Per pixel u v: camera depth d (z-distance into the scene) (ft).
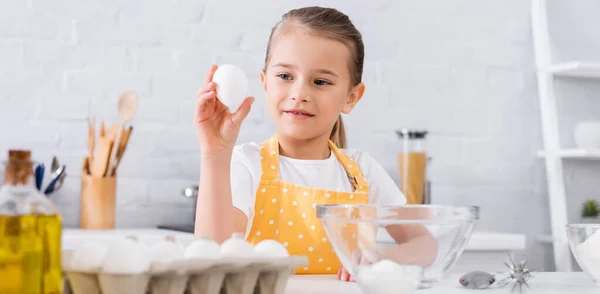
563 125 9.46
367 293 2.81
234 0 8.48
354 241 2.77
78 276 2.44
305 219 4.87
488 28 9.41
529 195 9.46
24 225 2.16
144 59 8.18
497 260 7.54
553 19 9.41
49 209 2.25
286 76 4.91
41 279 2.18
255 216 4.89
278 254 2.76
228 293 2.62
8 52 7.80
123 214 8.02
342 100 5.02
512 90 9.46
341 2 8.82
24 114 7.82
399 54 9.02
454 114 9.21
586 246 3.42
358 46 5.24
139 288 2.40
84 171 7.46
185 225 8.13
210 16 8.39
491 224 9.30
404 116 8.99
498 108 9.39
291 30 4.92
